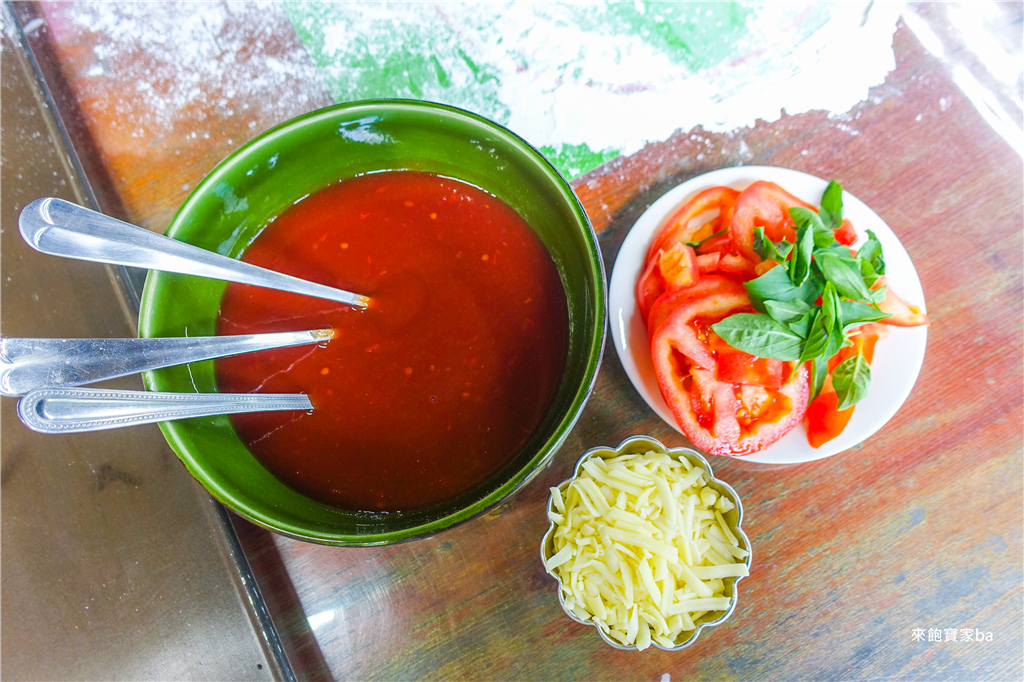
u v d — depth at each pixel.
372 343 0.32
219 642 0.33
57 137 0.38
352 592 0.35
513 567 0.35
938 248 0.38
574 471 0.35
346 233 0.33
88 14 0.39
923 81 0.39
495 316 0.32
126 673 0.30
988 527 0.35
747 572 0.32
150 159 0.38
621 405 0.36
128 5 0.39
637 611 0.32
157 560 0.32
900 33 0.39
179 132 0.39
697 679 0.34
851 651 0.34
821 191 0.36
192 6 0.39
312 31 0.39
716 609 0.32
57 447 0.32
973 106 0.39
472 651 0.35
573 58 0.40
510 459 0.31
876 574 0.35
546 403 0.32
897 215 0.38
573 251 0.31
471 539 0.35
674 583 0.32
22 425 0.31
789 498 0.35
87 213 0.25
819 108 0.39
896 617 0.34
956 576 0.35
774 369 0.33
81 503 0.31
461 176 0.34
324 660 0.35
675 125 0.39
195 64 0.39
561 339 0.32
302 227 0.33
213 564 0.34
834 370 0.33
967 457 0.36
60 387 0.23
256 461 0.31
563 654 0.34
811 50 0.39
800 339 0.31
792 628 0.34
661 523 0.32
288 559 0.35
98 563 0.31
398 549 0.35
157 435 0.35
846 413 0.34
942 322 0.37
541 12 0.40
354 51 0.39
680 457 0.34
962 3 0.40
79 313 0.34
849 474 0.36
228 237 0.33
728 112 0.39
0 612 0.28
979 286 0.37
